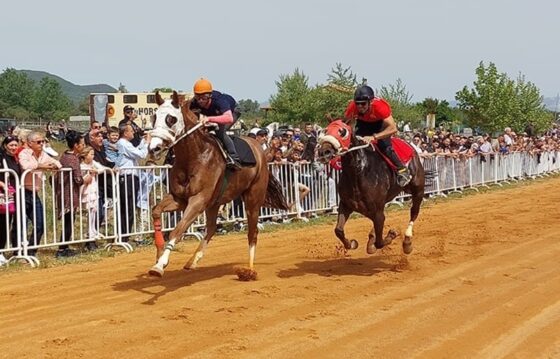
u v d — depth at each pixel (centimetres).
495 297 730
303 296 743
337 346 561
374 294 751
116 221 1080
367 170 837
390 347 558
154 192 1152
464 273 864
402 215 1559
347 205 868
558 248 1043
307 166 1463
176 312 670
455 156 2094
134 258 1008
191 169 737
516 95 4184
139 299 733
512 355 539
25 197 981
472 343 569
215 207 853
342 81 4225
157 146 700
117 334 595
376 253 1042
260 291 764
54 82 9738
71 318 652
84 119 6312
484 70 4134
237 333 598
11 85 9612
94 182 1045
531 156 2741
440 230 1276
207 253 1055
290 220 1426
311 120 4503
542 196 1961
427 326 619
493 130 4131
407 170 877
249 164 826
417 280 826
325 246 1124
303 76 4675
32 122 5250
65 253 1013
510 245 1080
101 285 810
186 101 741
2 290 784
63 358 532
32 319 652
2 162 959
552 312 665
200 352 544
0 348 559
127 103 3644
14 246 997
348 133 812
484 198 1941
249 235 866
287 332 600
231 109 785
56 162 1005
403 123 3525
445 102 5566
